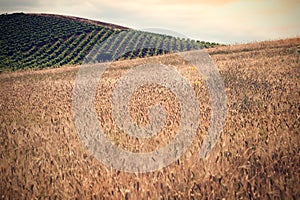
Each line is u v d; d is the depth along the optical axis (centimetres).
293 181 354
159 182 356
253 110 657
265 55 2045
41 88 1310
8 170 414
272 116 592
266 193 337
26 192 363
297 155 411
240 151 429
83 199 344
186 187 352
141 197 338
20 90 1330
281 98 742
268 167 384
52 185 372
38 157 458
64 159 438
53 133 569
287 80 1046
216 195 340
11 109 888
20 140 537
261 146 444
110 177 371
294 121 553
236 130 523
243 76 1204
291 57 1797
